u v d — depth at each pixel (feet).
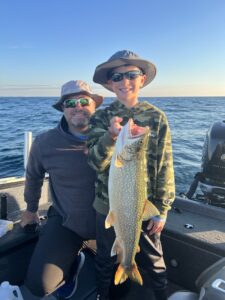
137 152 2.19
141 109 2.83
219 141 4.43
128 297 3.19
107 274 2.90
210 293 1.96
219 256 2.81
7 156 11.83
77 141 3.22
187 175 9.04
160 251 2.84
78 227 3.18
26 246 3.30
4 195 3.48
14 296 2.64
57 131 3.33
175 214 3.51
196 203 3.57
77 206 3.16
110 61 2.80
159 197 2.74
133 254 2.39
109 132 2.40
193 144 14.33
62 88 3.35
